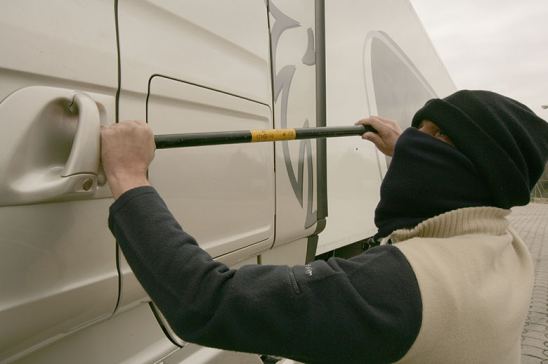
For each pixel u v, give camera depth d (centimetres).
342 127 134
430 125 89
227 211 129
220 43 126
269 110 153
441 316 66
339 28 229
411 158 82
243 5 139
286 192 163
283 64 165
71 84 82
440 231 79
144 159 76
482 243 78
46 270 79
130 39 95
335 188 220
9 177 68
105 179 77
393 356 66
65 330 89
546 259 665
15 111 70
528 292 82
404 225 84
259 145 146
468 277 71
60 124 76
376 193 267
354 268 68
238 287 66
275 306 64
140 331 114
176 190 109
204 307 66
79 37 84
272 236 155
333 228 220
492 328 70
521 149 82
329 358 66
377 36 284
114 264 94
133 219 68
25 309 76
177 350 124
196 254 69
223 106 127
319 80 194
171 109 107
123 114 94
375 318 63
